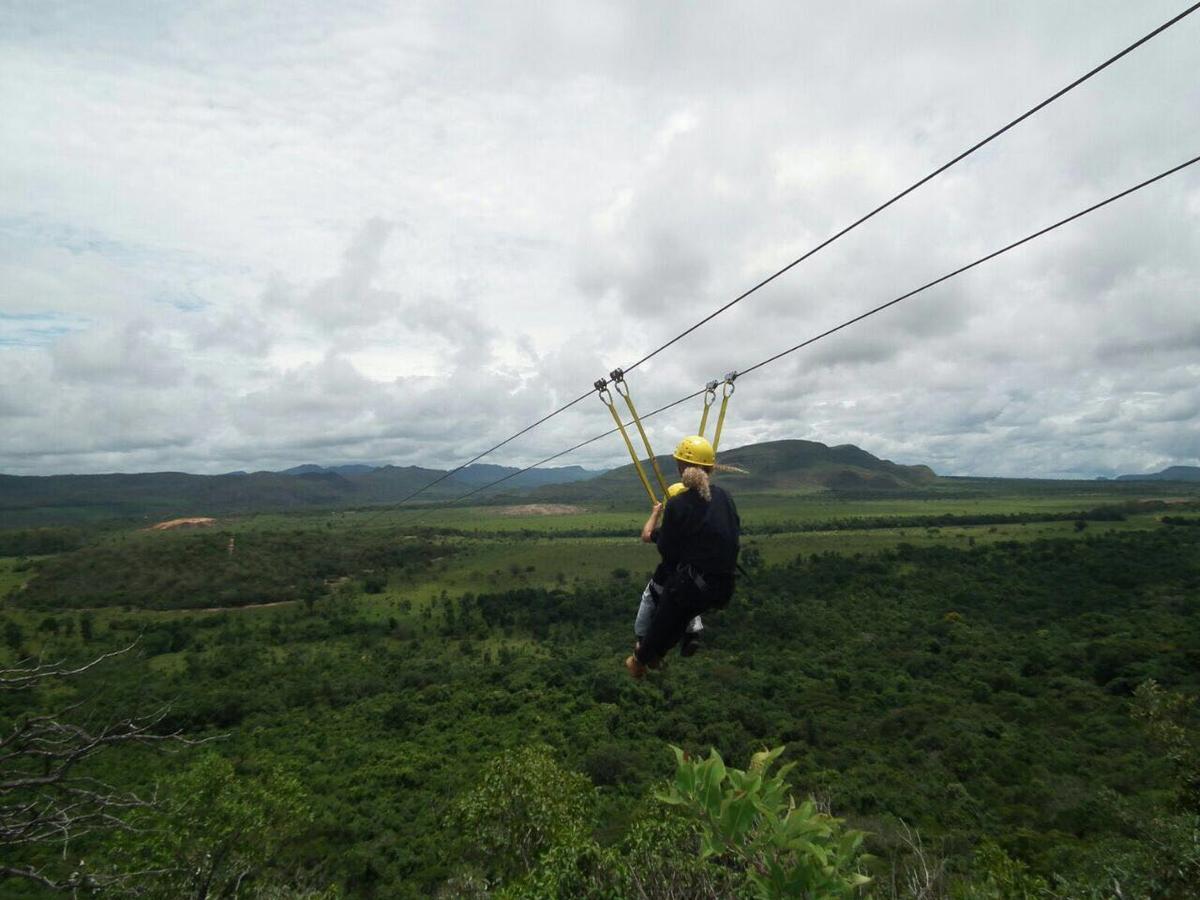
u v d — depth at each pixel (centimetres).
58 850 2177
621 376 487
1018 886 1049
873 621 6059
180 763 3328
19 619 5938
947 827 2461
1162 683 3750
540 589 8125
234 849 1673
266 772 3591
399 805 3272
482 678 5466
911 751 3428
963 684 4438
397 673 5688
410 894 2367
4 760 646
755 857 291
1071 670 4391
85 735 673
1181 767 1184
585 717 4434
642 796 3012
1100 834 2141
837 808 2727
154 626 6028
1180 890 923
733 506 396
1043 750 3234
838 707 4228
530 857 2009
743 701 4431
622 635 6550
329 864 2608
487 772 2225
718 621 6300
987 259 595
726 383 478
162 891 1405
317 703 5050
